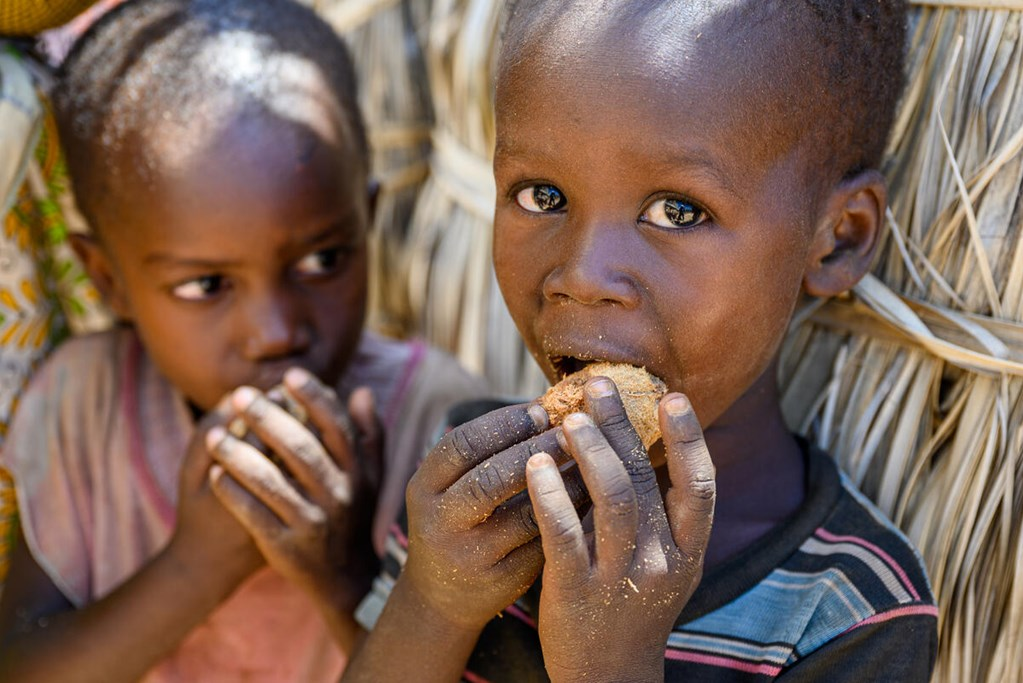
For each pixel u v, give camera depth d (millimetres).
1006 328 1160
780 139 988
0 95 1386
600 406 916
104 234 1475
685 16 956
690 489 927
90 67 1464
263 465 1323
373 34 1960
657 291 974
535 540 1011
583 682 938
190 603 1415
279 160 1373
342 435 1353
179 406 1582
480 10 1705
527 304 1058
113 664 1432
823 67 1005
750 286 1003
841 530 1153
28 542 1538
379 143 1998
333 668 1562
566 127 958
